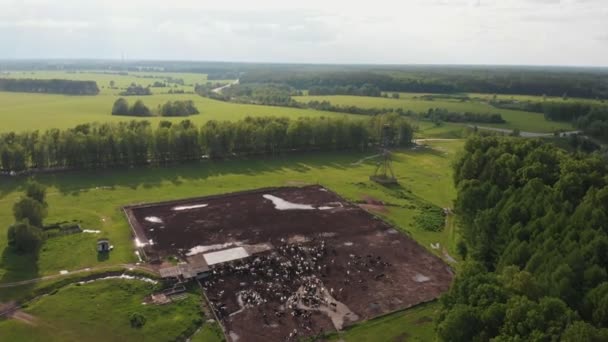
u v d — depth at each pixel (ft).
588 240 208.33
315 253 275.59
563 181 275.18
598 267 186.09
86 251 269.64
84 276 241.35
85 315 208.54
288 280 245.45
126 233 297.33
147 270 249.96
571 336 141.79
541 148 349.61
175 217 327.26
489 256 250.78
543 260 202.90
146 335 197.67
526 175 306.76
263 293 232.73
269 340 197.06
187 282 240.94
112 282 236.84
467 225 299.99
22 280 233.96
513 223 251.19
